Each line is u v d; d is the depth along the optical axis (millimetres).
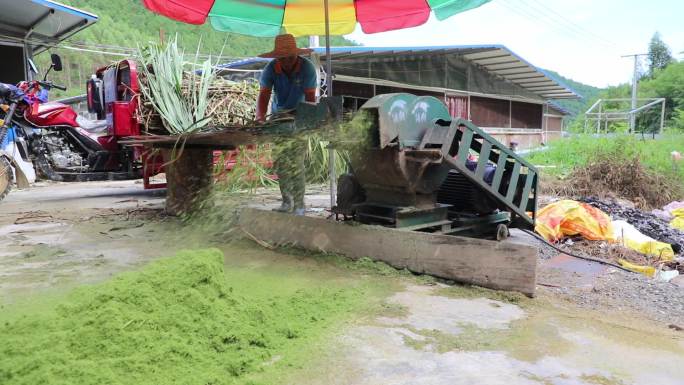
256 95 6953
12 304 2617
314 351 2070
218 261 2480
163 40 6500
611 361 2051
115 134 5801
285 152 4492
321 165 6195
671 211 7090
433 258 3189
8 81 12008
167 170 5496
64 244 4156
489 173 3754
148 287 2188
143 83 6039
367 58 12656
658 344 2252
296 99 4652
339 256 3645
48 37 12930
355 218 3826
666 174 8594
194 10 5223
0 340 1858
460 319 2486
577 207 4984
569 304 2842
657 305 2873
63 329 1936
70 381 1630
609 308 2799
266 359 1986
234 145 5055
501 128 19922
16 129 6559
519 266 2893
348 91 12367
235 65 11102
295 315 2457
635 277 3475
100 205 6508
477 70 17516
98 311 2004
